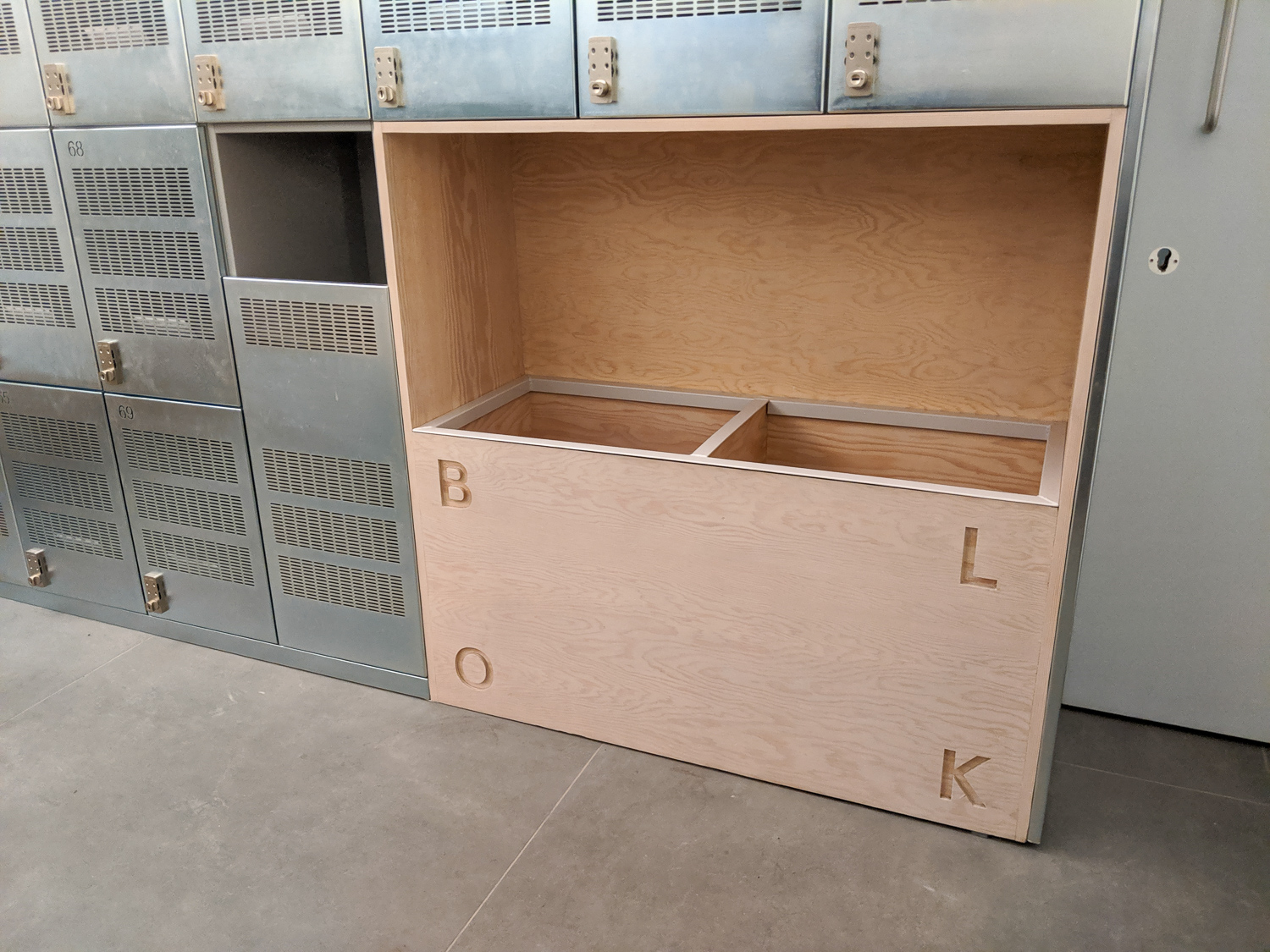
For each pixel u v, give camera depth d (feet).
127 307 7.64
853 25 4.93
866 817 6.35
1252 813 6.34
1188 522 6.66
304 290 6.89
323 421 7.23
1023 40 4.71
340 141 8.02
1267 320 6.04
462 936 5.47
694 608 6.42
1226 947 5.30
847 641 6.04
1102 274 4.88
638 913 5.60
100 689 7.98
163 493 8.21
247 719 7.54
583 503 6.49
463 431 7.13
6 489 9.07
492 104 5.90
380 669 7.86
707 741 6.77
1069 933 5.40
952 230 6.58
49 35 7.07
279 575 7.97
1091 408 5.06
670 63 5.41
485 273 7.55
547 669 7.14
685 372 7.74
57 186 7.50
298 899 5.76
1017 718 5.77
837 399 7.32
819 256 7.00
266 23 6.31
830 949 5.33
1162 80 5.85
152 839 6.29
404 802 6.56
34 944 5.48
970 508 5.42
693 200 7.22
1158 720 7.24
